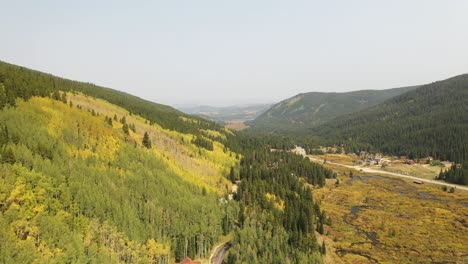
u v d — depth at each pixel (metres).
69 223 105.69
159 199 139.62
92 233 106.62
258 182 198.25
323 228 154.25
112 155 159.12
